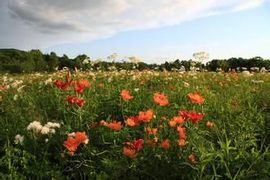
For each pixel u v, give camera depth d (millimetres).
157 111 1795
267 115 1921
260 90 2701
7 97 2143
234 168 1217
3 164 1314
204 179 1155
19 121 1719
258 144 1638
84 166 1309
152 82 3189
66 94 1972
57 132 1490
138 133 1538
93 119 1679
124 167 1257
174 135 1434
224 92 2785
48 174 1276
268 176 1188
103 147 1447
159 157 1273
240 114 1835
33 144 1423
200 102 1549
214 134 1592
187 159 1239
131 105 1893
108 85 2580
